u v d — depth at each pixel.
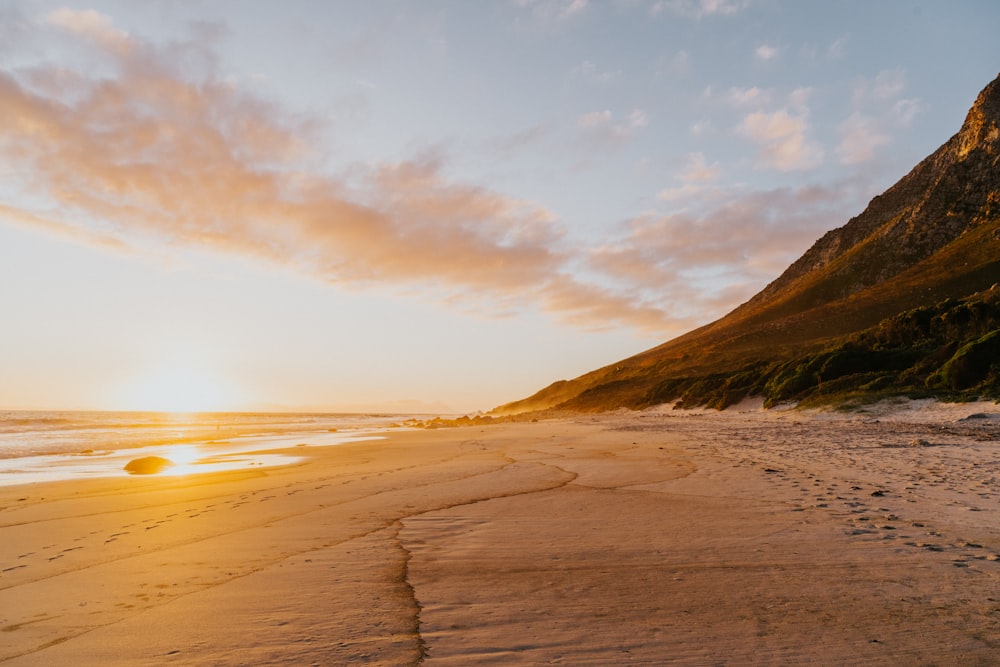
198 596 5.51
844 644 3.99
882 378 33.00
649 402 61.00
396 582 5.77
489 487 12.07
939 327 39.91
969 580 5.18
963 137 118.38
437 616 4.79
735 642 4.08
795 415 32.22
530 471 14.70
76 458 25.48
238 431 55.25
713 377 56.09
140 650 4.27
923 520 7.50
